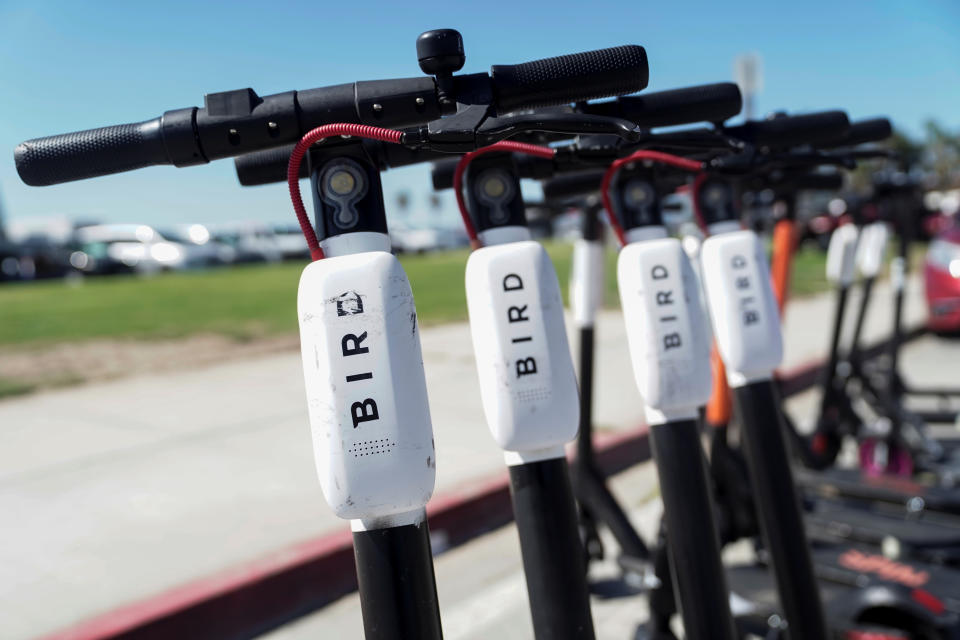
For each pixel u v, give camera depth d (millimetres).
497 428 1256
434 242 29297
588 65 1016
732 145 1394
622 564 2709
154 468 4195
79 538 3344
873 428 3791
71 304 11320
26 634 2590
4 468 4262
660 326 1541
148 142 1013
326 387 986
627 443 4613
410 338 1003
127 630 2605
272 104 1015
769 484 1834
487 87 1010
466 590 3117
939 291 7781
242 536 3316
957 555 2691
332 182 1049
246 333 8148
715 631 1569
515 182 1305
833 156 1694
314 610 3004
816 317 9617
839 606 2238
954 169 28016
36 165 1010
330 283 995
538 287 1253
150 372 6543
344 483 978
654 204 1600
